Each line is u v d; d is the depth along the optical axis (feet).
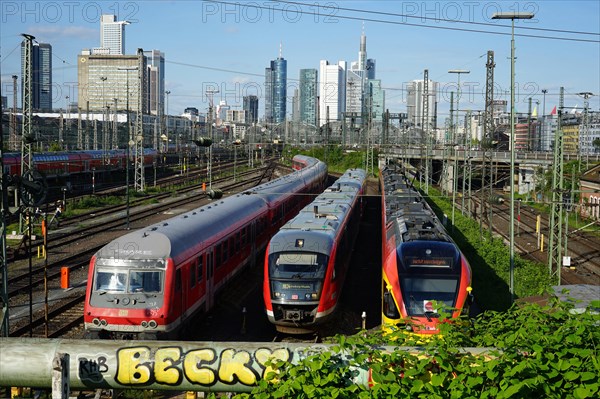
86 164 229.25
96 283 63.52
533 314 30.12
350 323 80.43
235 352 27.14
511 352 25.94
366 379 26.37
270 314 73.00
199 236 75.05
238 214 96.12
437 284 65.46
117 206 174.70
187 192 219.61
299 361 26.09
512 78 86.94
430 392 25.08
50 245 118.62
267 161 376.07
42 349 26.73
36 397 49.24
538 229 151.02
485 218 196.13
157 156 300.20
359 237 144.56
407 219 85.46
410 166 269.03
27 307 79.00
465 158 170.40
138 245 64.64
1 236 57.26
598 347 26.20
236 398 25.55
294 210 141.28
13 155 181.98
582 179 210.79
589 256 137.49
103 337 63.10
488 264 112.78
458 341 28.50
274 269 73.87
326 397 24.84
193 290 71.00
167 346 27.32
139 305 62.49
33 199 62.85
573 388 25.02
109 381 26.99
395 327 30.66
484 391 24.90
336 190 129.29
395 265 67.41
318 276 72.90
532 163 230.48
